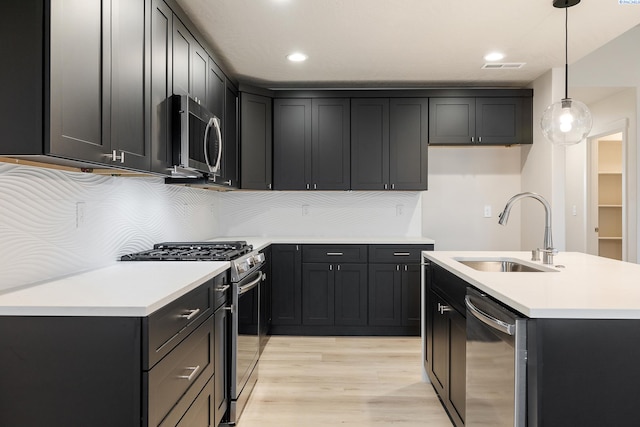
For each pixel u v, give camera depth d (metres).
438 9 2.62
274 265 4.09
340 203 4.55
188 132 2.29
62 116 1.35
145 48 1.97
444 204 4.69
